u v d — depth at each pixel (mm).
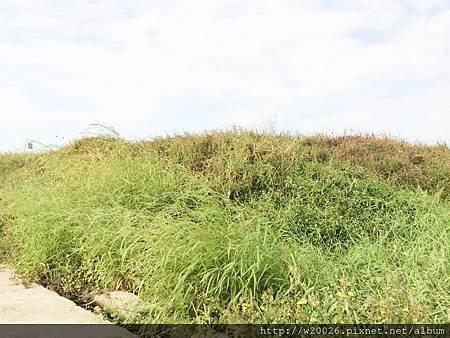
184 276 4781
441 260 5430
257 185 8109
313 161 8891
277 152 8797
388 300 4512
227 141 9711
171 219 6215
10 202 8836
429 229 6652
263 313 4527
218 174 8375
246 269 4875
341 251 6613
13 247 7344
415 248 6012
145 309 4996
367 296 4809
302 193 7844
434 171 9258
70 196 7789
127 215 6492
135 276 5707
